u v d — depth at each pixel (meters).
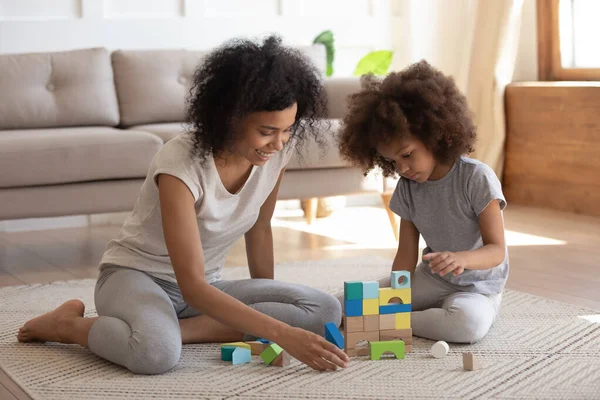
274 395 1.61
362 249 3.33
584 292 2.51
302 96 1.75
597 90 3.92
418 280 2.15
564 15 4.47
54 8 3.95
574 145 4.07
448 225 2.07
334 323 1.96
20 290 2.65
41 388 1.68
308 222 3.98
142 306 1.81
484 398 1.58
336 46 4.50
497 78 4.38
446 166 2.04
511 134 4.45
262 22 4.33
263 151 1.73
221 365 1.82
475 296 2.03
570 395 1.59
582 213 4.05
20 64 3.56
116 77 3.73
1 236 3.80
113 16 4.05
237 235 1.98
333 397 1.60
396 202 2.14
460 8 4.64
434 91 1.94
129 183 3.10
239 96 1.66
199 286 1.72
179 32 4.17
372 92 2.00
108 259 1.97
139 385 1.68
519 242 3.36
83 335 1.87
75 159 2.99
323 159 3.26
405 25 4.60
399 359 1.84
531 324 2.12
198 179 1.79
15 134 3.16
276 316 1.93
